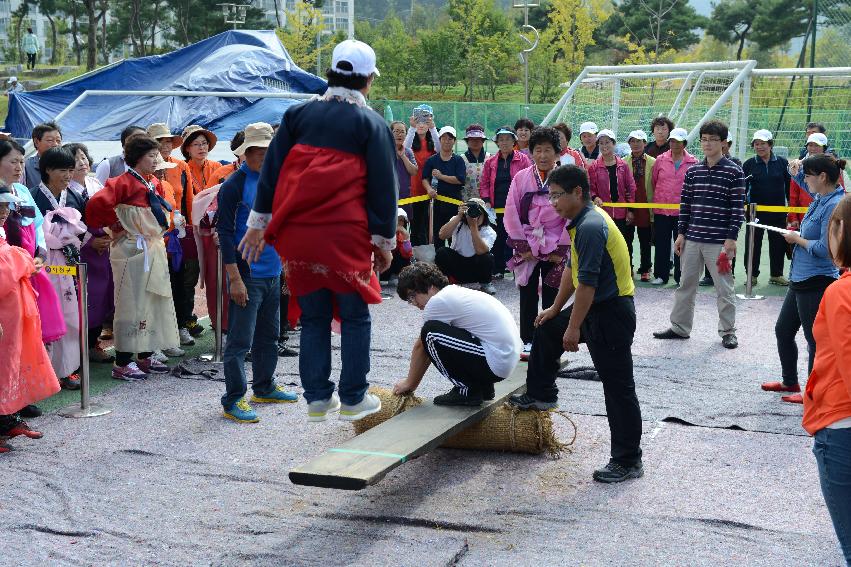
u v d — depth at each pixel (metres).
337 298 4.39
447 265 10.34
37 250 6.67
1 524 4.76
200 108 15.94
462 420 5.23
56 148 7.08
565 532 4.60
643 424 6.27
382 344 8.59
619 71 18.50
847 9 24.19
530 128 11.83
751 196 11.56
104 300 7.68
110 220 7.16
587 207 5.16
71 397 6.96
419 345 5.74
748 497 5.02
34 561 4.36
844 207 3.31
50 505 5.00
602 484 5.23
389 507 4.93
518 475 5.39
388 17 86.81
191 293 8.74
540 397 5.64
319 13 60.16
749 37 57.91
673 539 4.51
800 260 6.36
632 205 11.41
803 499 4.99
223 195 6.12
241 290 6.18
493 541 4.52
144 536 4.61
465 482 5.29
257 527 4.70
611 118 20.00
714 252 8.41
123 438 6.05
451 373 5.49
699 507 4.89
